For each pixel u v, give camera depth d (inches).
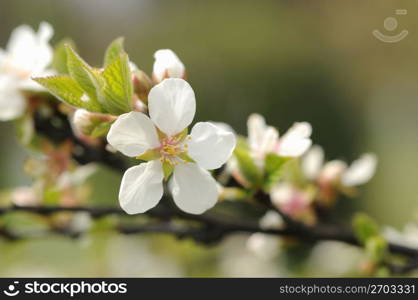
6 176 23.9
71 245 14.2
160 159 7.5
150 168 7.5
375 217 24.9
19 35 9.4
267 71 32.5
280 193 10.0
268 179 8.6
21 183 23.5
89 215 9.4
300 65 33.6
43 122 9.3
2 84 9.1
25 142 9.3
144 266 14.6
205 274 14.8
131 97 7.4
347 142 29.9
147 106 7.6
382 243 9.4
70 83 7.6
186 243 15.0
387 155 29.4
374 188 26.0
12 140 24.9
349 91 33.1
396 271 9.4
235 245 15.4
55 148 9.5
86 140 9.3
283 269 14.5
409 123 31.9
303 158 10.3
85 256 14.2
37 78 7.5
